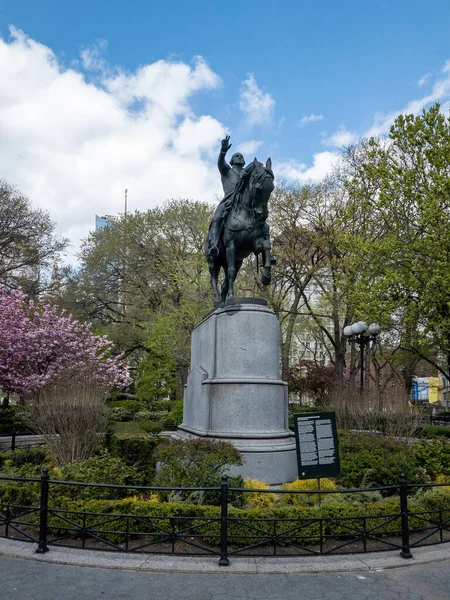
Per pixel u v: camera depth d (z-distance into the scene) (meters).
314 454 6.86
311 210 26.30
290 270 27.83
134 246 32.62
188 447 7.79
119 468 7.80
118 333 32.22
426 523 6.99
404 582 5.29
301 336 43.59
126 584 5.16
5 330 20.39
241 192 10.53
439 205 19.50
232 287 10.42
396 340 29.75
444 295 18.47
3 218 28.73
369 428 14.78
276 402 9.58
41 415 10.25
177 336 26.77
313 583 5.25
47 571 5.50
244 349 9.73
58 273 33.94
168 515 6.46
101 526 6.47
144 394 30.86
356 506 6.79
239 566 5.62
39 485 7.54
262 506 7.32
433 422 27.58
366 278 20.58
